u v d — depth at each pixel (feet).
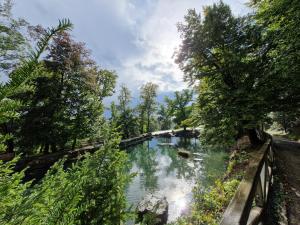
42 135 48.55
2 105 2.37
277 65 23.00
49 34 2.00
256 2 27.94
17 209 3.05
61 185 4.36
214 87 40.65
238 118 32.45
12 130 44.09
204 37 41.32
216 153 73.67
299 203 13.69
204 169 53.16
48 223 3.20
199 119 41.11
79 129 55.67
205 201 19.36
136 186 44.52
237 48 37.17
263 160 12.69
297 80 27.07
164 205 29.84
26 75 2.06
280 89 32.17
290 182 18.43
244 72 35.12
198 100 41.39
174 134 161.38
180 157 76.64
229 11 40.04
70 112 56.44
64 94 56.24
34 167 44.24
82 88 59.11
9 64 30.37
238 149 46.09
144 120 176.24
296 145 49.21
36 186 4.61
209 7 41.86
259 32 33.19
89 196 5.51
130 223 14.34
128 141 107.86
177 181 46.78
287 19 19.56
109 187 6.01
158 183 46.32
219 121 36.35
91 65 67.97
